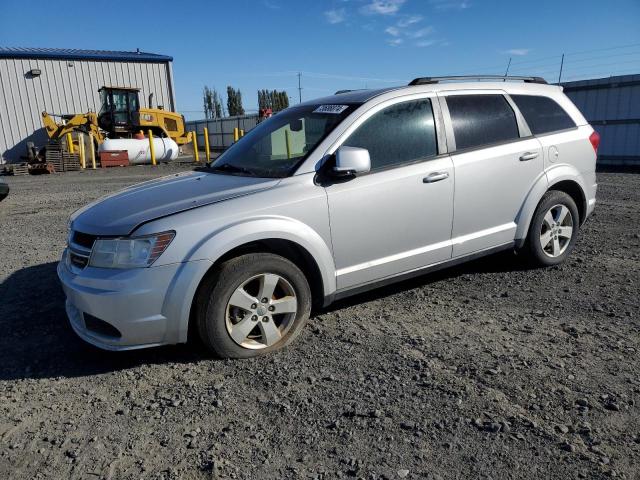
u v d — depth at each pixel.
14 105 28.45
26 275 5.85
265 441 2.74
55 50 31.81
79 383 3.45
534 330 3.93
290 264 3.70
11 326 4.42
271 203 3.64
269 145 4.47
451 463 2.51
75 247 3.65
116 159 23.33
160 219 3.42
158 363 3.66
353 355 3.64
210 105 64.00
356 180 3.99
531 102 5.20
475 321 4.14
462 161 4.51
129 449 2.73
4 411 3.14
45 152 21.91
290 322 3.79
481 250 4.79
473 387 3.15
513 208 4.93
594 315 4.16
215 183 4.03
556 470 2.43
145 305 3.32
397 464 2.52
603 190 10.64
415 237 4.32
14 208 11.18
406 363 3.49
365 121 4.14
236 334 3.59
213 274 3.49
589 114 16.33
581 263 5.52
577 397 3.00
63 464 2.63
